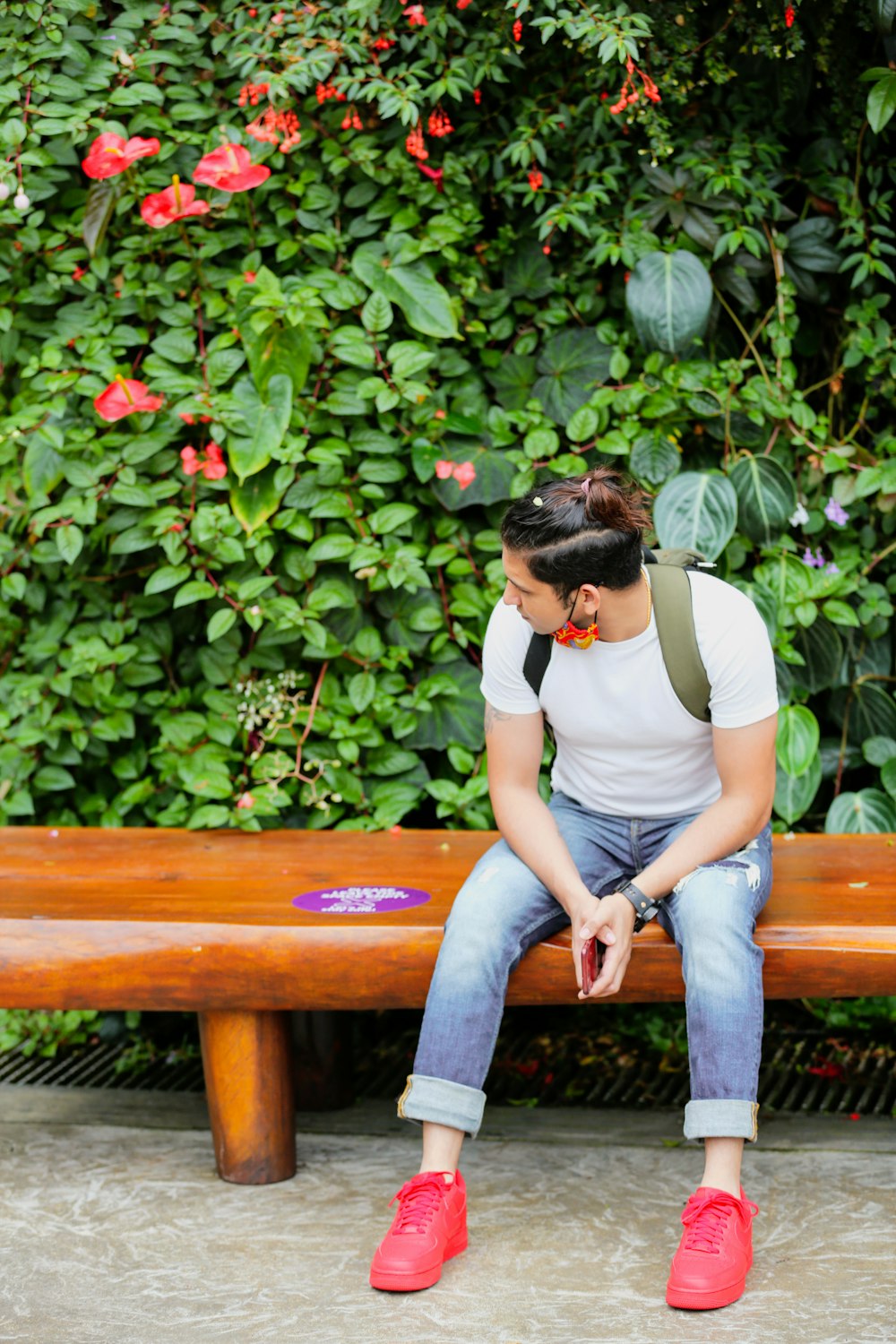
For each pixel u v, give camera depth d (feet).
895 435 10.33
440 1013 6.65
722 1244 6.22
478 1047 6.65
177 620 10.21
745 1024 6.37
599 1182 7.63
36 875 8.47
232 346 9.85
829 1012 9.82
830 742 10.33
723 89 9.95
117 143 9.12
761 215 9.71
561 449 10.14
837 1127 8.32
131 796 10.09
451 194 9.81
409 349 9.60
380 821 9.75
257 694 10.03
